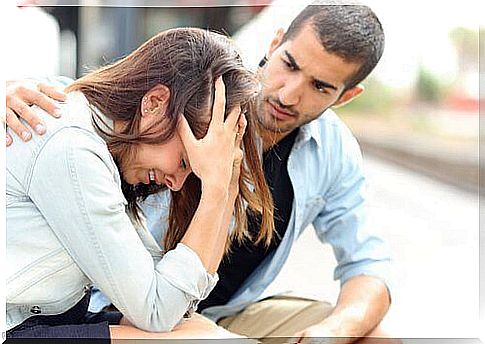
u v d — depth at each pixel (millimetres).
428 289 2781
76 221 1837
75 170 1820
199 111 2000
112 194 1860
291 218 2711
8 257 1886
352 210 2842
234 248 2658
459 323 2695
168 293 1886
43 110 1892
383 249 2811
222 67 2027
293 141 2697
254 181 2377
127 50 2775
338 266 2850
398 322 2701
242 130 2115
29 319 1952
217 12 2670
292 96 2562
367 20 2561
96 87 1987
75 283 1964
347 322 2623
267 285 2789
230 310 2791
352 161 2830
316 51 2533
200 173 1968
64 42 2729
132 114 1985
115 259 1852
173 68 2004
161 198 2303
